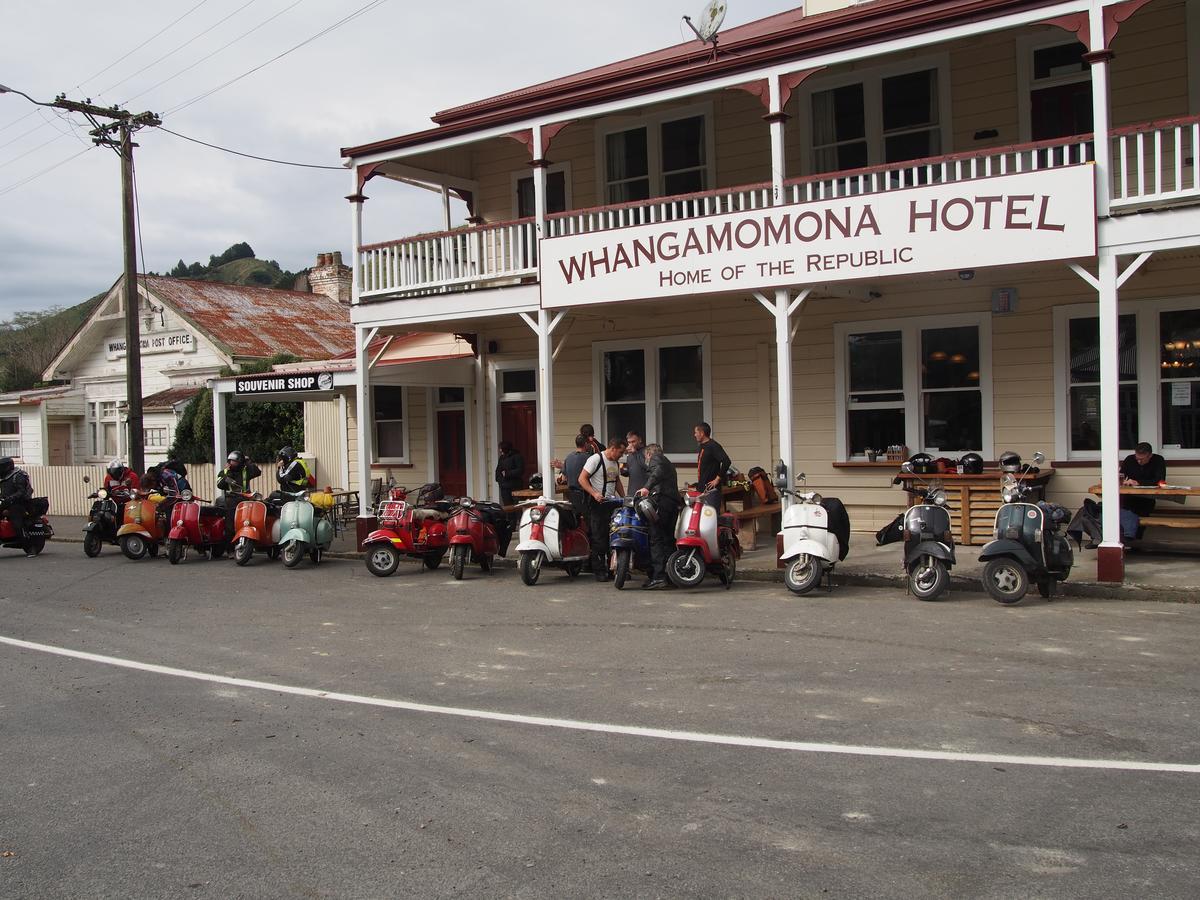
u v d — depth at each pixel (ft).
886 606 32.86
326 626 32.94
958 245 36.50
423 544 43.80
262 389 60.90
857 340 49.49
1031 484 42.06
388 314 51.96
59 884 14.33
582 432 40.98
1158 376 42.24
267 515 50.31
